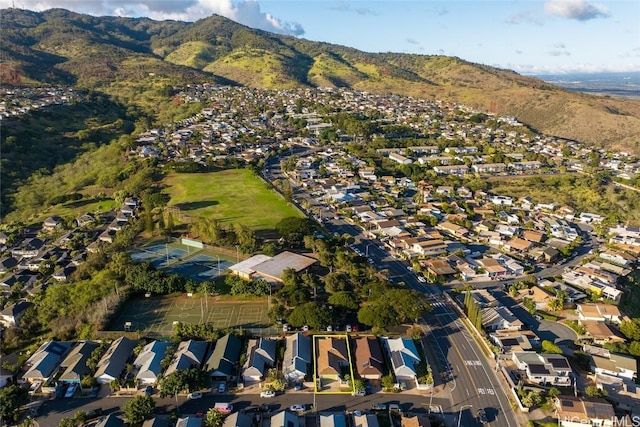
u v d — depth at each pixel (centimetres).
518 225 19862
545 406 9069
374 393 9400
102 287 12562
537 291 13562
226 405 8812
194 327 10919
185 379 9050
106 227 18662
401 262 15888
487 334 11431
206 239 16925
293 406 8894
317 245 15638
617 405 9112
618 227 19350
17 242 17862
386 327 11644
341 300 11988
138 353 10375
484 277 14838
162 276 13188
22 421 8656
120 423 8369
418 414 8800
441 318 12275
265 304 12681
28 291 13838
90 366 9925
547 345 10700
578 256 17038
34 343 11225
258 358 10088
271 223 18662
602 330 11569
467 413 8894
